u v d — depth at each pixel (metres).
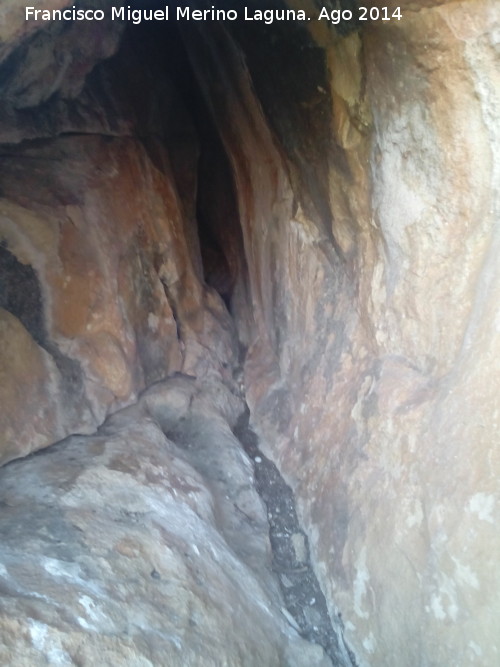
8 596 1.84
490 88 2.10
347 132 2.76
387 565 2.45
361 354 3.11
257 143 3.79
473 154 2.22
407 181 2.49
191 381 3.93
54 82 3.28
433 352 2.56
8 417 2.71
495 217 2.26
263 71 3.18
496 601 1.97
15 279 3.01
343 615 2.60
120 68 4.00
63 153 3.43
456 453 2.25
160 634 2.02
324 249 3.46
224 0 3.09
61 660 1.73
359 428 2.90
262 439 3.79
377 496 2.62
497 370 2.17
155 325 3.79
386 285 2.81
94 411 3.13
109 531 2.34
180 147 4.54
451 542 2.17
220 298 4.70
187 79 4.52
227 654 2.14
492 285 2.26
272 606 2.63
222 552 2.67
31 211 3.12
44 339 3.05
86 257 3.32
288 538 3.12
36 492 2.49
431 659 2.12
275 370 4.07
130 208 3.71
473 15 2.02
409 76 2.29
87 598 1.97
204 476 3.28
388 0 2.17
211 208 5.10
